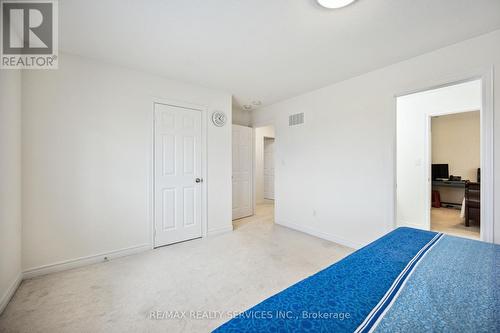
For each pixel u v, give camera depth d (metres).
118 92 2.64
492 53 1.92
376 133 2.71
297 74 2.85
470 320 0.74
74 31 1.94
